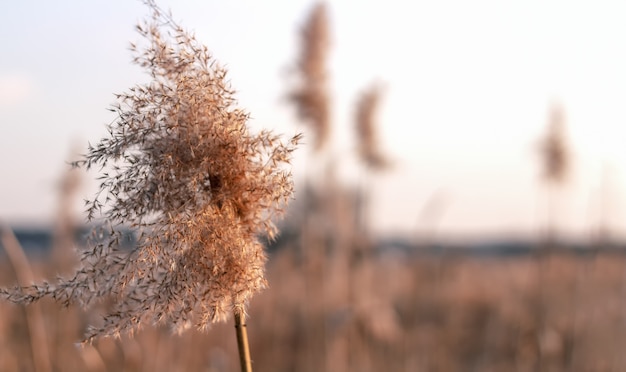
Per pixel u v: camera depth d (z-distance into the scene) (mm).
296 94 7117
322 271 6738
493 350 7680
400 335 6945
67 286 1788
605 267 8164
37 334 4547
